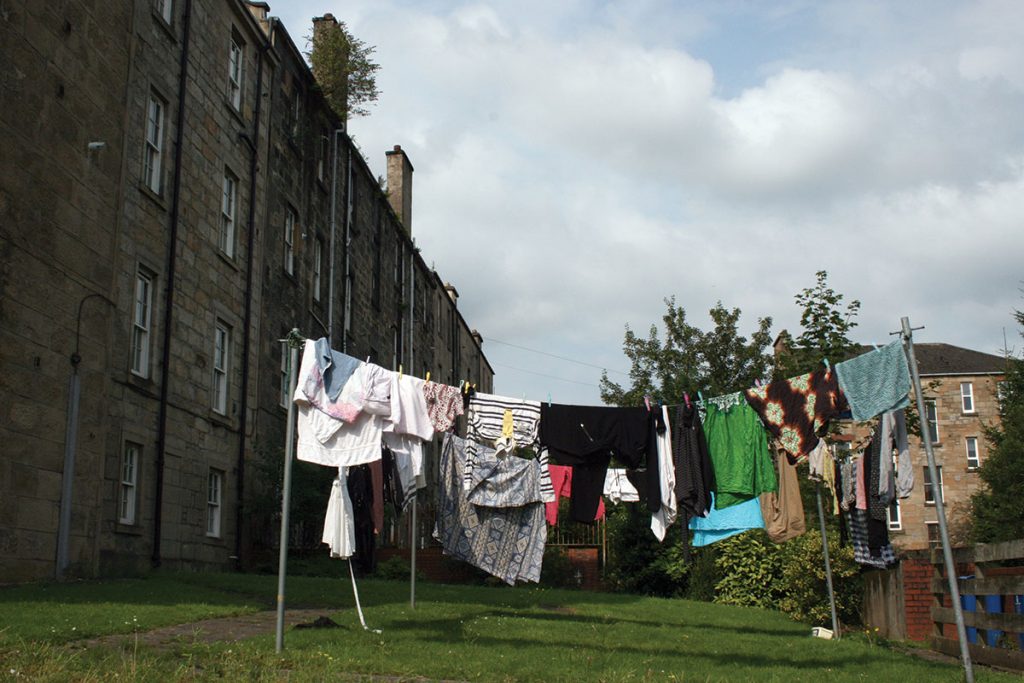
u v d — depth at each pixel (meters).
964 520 49.16
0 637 8.61
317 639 10.24
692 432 10.33
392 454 11.13
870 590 15.90
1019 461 33.56
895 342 9.77
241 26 22.55
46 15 14.66
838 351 18.11
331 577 20.64
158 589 13.94
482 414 10.85
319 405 10.09
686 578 26.03
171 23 19.17
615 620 14.77
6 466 13.38
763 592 21.48
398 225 37.19
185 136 19.48
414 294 40.03
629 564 26.75
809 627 15.97
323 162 28.50
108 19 16.47
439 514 10.99
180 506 18.58
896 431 10.69
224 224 21.62
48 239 14.52
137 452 17.33
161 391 18.03
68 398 14.88
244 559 20.97
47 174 14.55
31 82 14.26
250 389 22.11
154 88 18.31
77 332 15.18
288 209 25.67
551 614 14.88
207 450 19.84
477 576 25.28
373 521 11.18
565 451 10.66
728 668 10.05
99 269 15.86
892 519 50.03
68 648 8.86
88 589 13.14
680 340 33.94
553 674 8.84
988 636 11.84
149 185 18.27
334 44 29.77
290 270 25.44
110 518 16.17
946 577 12.86
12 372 13.58
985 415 50.78
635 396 33.00
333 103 29.53
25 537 13.73
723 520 10.41
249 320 22.16
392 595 15.62
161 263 18.31
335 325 28.94
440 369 45.12
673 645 11.81
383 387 10.41
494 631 11.89
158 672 7.80
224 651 9.00
